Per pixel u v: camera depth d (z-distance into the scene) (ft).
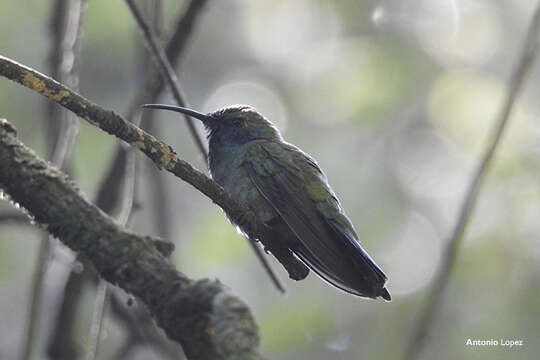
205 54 52.85
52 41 28.35
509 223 37.40
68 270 27.94
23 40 44.06
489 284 36.47
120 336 37.24
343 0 48.03
